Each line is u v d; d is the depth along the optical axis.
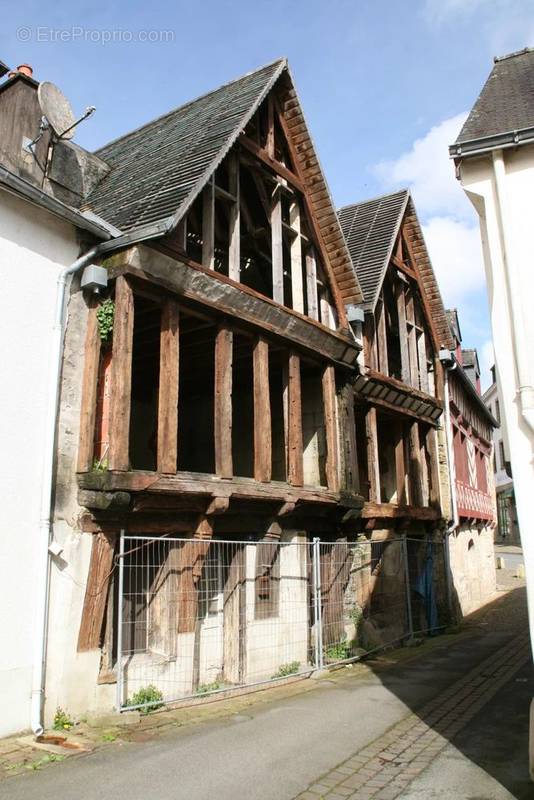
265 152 9.84
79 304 7.20
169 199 7.52
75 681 6.42
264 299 9.02
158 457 7.26
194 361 10.76
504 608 18.14
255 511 8.88
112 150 12.45
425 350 15.38
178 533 8.00
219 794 4.59
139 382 11.58
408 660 10.48
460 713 6.99
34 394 6.59
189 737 5.96
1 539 6.08
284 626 9.59
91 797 4.49
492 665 9.98
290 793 4.65
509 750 5.65
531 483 4.69
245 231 11.49
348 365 11.23
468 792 4.66
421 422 14.84
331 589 10.74
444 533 15.45
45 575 6.32
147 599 7.88
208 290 8.13
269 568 9.52
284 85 10.30
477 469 21.08
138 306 8.20
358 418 13.62
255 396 9.04
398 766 5.26
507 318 5.09
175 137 9.81
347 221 15.35
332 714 6.89
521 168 5.35
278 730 6.24
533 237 5.16
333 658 10.04
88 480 6.76
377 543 12.71
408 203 15.09
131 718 6.43
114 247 7.16
